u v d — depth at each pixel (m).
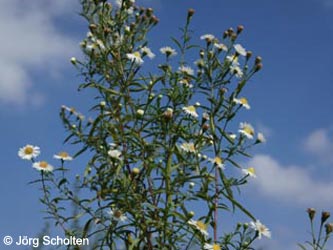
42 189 0.59
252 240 0.57
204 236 0.57
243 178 0.60
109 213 0.57
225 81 0.62
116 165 0.58
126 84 0.62
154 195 0.59
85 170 0.59
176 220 0.57
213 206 0.58
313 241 0.52
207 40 0.63
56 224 0.59
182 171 0.60
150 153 0.59
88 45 0.65
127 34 0.63
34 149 0.60
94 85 0.62
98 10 0.64
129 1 0.64
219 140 0.61
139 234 0.58
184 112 0.61
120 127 0.60
